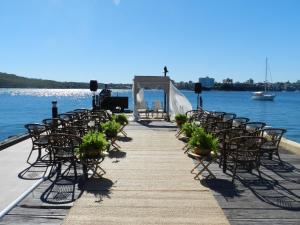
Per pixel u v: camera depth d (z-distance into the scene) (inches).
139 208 186.4
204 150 243.6
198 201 197.6
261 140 244.1
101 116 413.1
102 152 244.2
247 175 253.8
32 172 255.1
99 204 191.5
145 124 561.9
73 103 2053.4
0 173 252.4
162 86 639.8
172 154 323.3
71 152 242.8
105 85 861.2
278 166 281.4
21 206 189.9
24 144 360.5
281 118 1310.3
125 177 244.8
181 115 433.1
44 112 1354.6
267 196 209.3
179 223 168.1
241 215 180.4
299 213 183.9
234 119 381.1
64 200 198.4
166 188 220.7
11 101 2231.8
